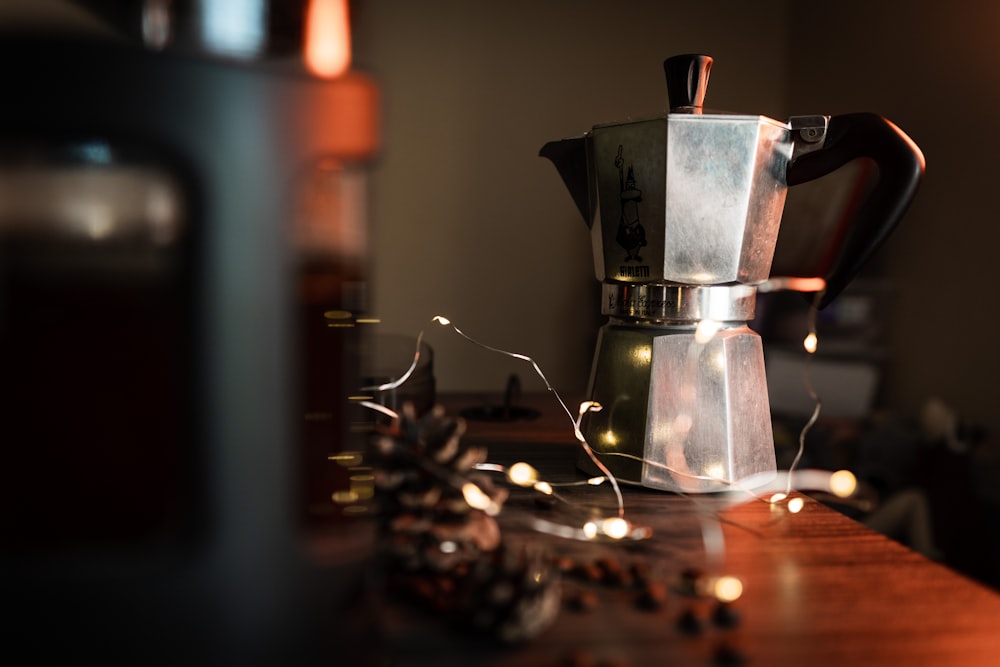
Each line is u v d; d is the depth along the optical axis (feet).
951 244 4.52
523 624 0.86
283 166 0.72
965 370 4.40
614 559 1.11
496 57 6.08
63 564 0.73
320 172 0.90
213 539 0.74
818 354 5.04
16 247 0.74
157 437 0.76
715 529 1.24
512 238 6.18
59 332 0.75
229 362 0.73
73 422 0.75
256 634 0.76
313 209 0.93
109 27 1.10
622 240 1.46
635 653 0.86
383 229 6.07
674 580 1.04
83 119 0.66
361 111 0.74
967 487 3.43
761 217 1.41
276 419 0.75
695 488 1.41
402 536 1.01
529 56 6.11
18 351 0.75
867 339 4.99
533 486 1.44
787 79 6.30
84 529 0.76
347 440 1.10
